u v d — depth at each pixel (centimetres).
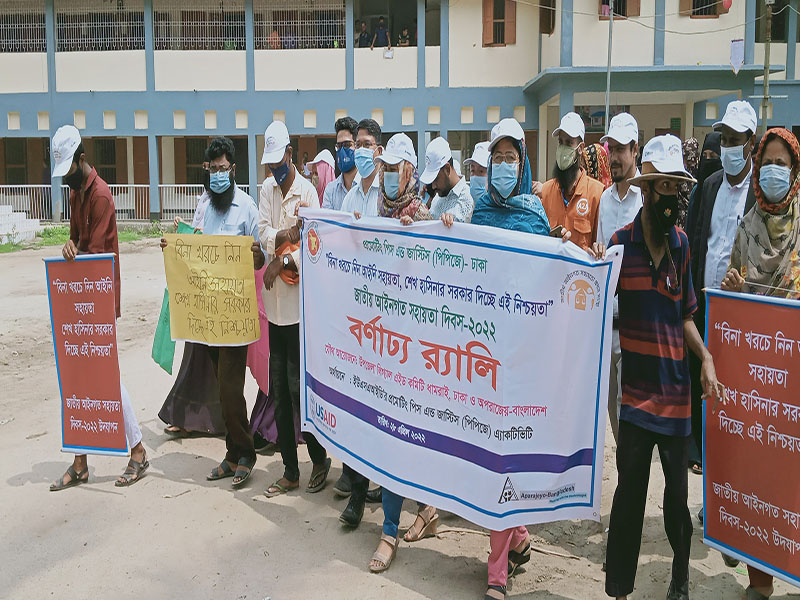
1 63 2469
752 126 431
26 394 723
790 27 2181
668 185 331
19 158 2677
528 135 2427
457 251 366
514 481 353
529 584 389
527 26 2300
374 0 2564
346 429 431
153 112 2447
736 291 353
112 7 2461
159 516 466
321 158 677
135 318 1086
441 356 375
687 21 1966
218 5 2433
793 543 335
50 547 427
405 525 458
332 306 436
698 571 399
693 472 524
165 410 608
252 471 540
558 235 365
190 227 620
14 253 1872
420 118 2378
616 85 1988
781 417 335
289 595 377
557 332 348
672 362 344
